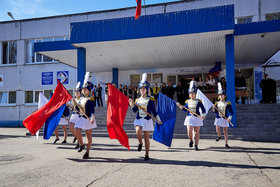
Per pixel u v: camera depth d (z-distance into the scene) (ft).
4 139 28.71
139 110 16.16
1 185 10.50
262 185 10.32
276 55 48.49
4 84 60.90
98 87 49.88
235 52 41.73
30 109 58.95
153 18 31.76
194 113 19.74
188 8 50.62
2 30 61.72
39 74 59.36
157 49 38.75
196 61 48.37
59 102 18.02
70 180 11.21
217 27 29.50
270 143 23.91
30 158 16.67
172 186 10.21
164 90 44.42
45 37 59.26
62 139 28.32
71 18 57.93
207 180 11.08
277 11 46.39
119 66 52.85
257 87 48.91
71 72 57.72
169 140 17.34
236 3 48.08
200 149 20.30
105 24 33.45
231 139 26.86
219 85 23.13
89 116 16.99
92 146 22.39
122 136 16.56
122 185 10.39
